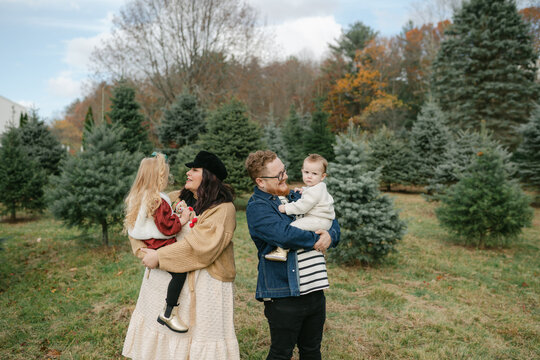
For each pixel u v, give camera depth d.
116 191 6.86
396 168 18.67
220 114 13.05
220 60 29.11
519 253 7.73
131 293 4.95
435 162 17.03
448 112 24.98
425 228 10.37
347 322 4.19
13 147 11.62
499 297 5.10
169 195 2.83
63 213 6.95
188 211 2.47
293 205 2.42
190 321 2.30
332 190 6.54
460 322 4.24
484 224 7.69
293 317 2.32
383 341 3.73
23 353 3.40
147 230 2.35
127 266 6.30
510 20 22.97
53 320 4.13
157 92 29.38
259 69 31.52
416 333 3.94
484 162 8.16
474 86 23.89
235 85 30.53
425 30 41.06
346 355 3.41
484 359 3.42
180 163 14.13
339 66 44.66
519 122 23.22
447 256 7.37
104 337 3.69
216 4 27.75
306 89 48.38
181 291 2.33
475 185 8.08
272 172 2.41
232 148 12.42
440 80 26.41
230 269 2.46
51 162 15.21
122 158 7.42
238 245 8.12
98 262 6.54
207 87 29.31
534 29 28.77
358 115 40.22
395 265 6.60
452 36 26.92
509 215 7.60
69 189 7.04
